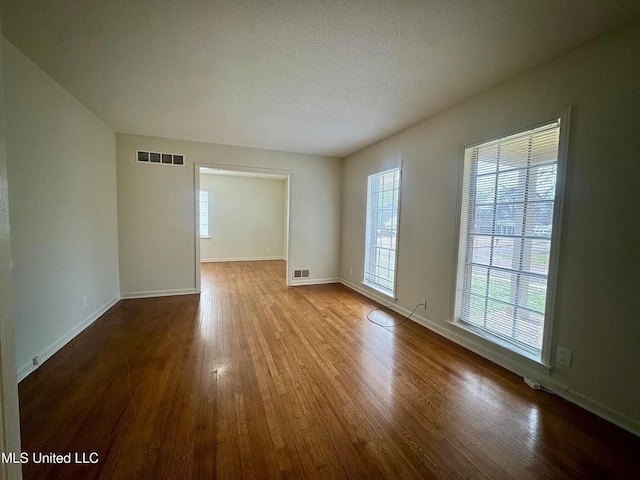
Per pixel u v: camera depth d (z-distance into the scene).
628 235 1.70
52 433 1.60
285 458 1.47
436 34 1.83
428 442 1.60
